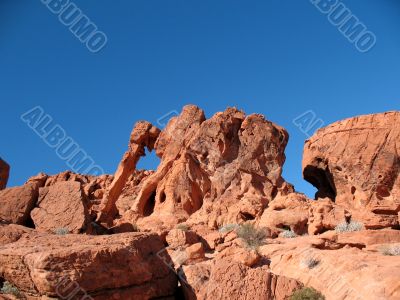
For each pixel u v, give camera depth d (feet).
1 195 85.25
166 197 115.75
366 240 72.43
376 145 108.68
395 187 104.47
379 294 47.06
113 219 123.13
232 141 121.39
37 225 82.79
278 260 60.80
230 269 50.85
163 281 50.65
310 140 125.90
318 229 90.22
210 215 104.83
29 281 43.29
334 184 114.01
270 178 117.50
